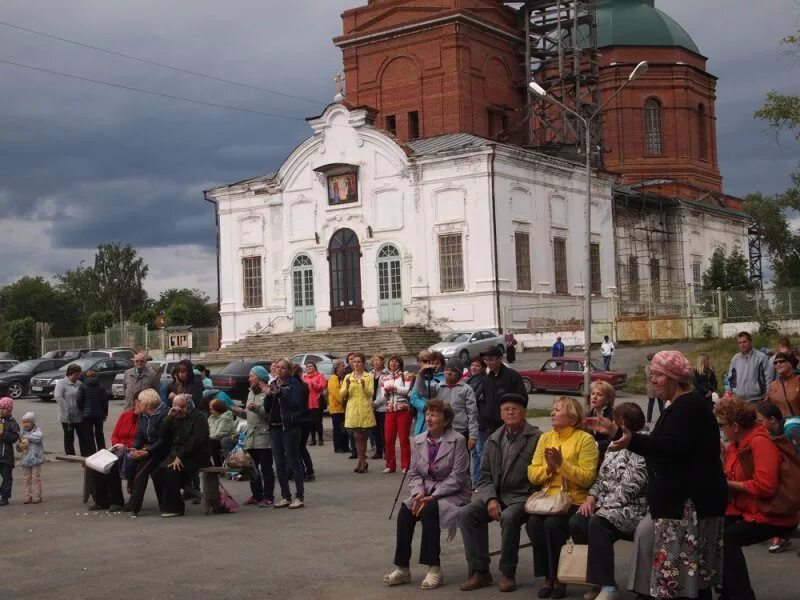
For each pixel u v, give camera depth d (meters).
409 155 50.59
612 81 67.94
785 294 49.88
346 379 20.80
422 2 58.41
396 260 51.19
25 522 15.42
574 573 9.84
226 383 36.47
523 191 50.66
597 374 38.12
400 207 51.00
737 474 10.06
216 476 15.91
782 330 49.03
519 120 61.56
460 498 11.13
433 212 50.00
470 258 48.91
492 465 11.01
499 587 10.84
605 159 67.75
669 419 8.44
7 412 17.41
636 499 9.91
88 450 22.53
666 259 65.50
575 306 53.19
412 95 59.00
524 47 62.06
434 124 58.16
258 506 16.44
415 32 58.78
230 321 56.88
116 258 122.75
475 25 58.31
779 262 76.88
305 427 19.03
